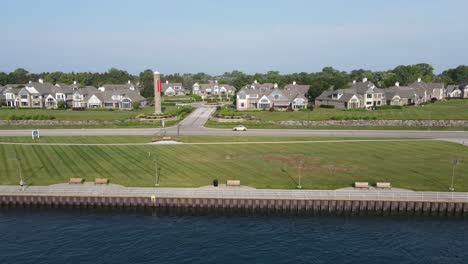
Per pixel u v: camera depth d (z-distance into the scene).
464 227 49.28
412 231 48.16
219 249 43.47
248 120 122.94
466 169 65.44
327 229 48.78
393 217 52.59
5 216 53.09
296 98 156.25
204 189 55.97
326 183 58.78
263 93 159.50
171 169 66.12
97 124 117.06
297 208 53.53
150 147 83.00
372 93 159.50
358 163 69.56
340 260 40.94
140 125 115.06
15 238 46.28
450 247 43.94
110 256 41.81
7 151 78.69
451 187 55.94
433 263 40.38
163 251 42.97
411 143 87.19
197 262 40.56
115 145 84.94
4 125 115.31
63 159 72.56
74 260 40.88
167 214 53.91
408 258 41.34
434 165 67.94
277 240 45.75
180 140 90.25
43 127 111.94
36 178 61.69
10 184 59.00
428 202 52.50
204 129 109.12
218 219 52.19
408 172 63.91
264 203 53.69
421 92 177.75
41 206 55.75
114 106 167.00
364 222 50.94
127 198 54.72
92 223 50.72
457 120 115.38
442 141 89.25
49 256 41.75
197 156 75.06
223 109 141.12
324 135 98.75
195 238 46.28
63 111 153.12
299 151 79.44
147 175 62.88
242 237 46.56
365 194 53.53
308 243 44.94
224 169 66.12
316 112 142.50
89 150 79.88
